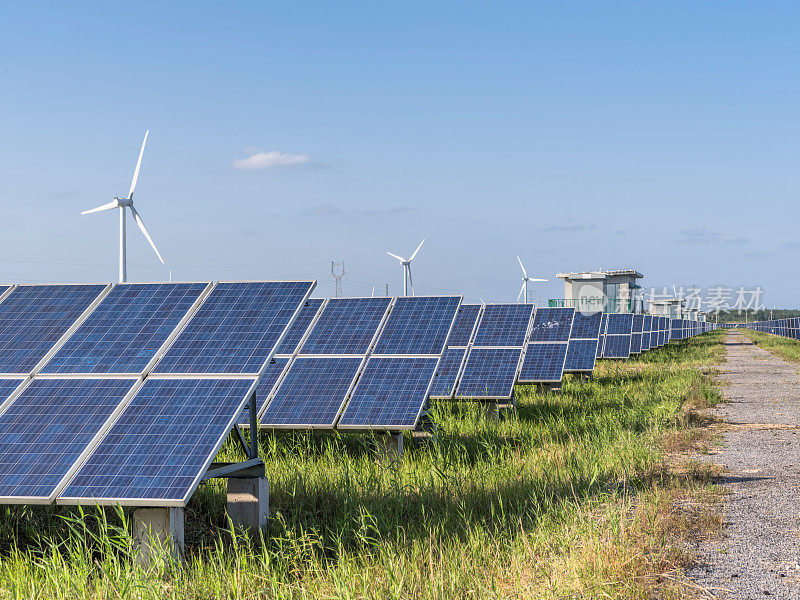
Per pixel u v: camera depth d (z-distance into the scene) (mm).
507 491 13367
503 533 10781
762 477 15484
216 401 10234
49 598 8453
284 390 17703
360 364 18375
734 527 11555
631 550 9773
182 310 12562
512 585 8938
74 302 13180
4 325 12625
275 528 11016
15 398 10578
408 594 8562
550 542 10297
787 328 119375
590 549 9586
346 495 12352
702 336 136375
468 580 8984
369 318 20781
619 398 28641
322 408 16906
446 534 10797
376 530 10641
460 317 29000
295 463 15211
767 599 8500
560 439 19047
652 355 64625
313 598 8430
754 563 9781
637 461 16344
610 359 57250
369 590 8609
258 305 12523
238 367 10930
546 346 31641
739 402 29844
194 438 9617
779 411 26969
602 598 8219
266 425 16609
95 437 9703
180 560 9242
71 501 8922
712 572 9438
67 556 10211
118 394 10508
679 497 13508
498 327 27922
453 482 13727
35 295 13547
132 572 8891
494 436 19422
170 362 11203
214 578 8914
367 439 16922
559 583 8633
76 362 11359
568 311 35438
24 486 9070
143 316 12484
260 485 11109
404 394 17125
